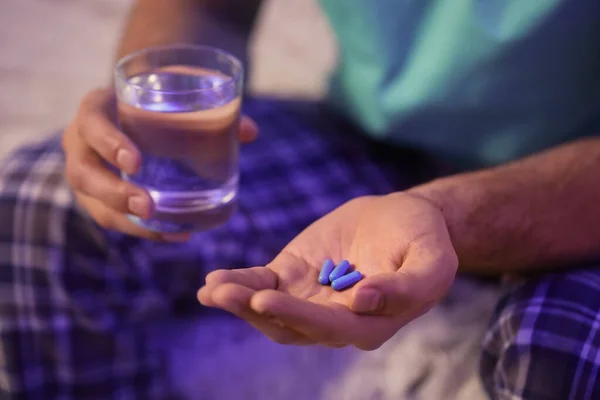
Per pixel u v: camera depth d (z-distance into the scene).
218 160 0.77
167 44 0.92
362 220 0.73
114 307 0.94
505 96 0.91
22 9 1.84
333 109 1.05
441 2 0.91
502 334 0.77
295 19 1.74
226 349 1.00
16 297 0.90
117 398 0.95
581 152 0.81
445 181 0.78
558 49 0.88
